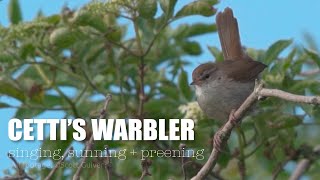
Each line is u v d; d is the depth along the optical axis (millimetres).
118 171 11531
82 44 11555
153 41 11344
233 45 11570
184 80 11891
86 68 11719
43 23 10961
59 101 11781
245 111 9289
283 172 12438
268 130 11391
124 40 12234
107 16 11539
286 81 11234
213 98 11031
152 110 11938
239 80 10984
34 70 11789
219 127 11531
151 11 10930
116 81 12094
